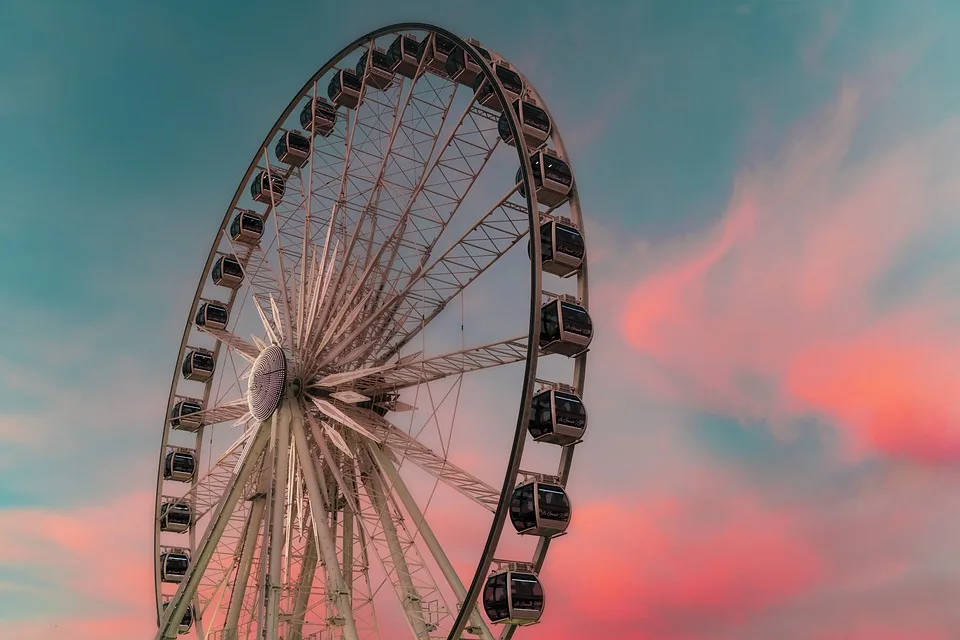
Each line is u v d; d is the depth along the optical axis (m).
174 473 48.84
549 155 34.22
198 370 49.47
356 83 45.16
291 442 36.28
